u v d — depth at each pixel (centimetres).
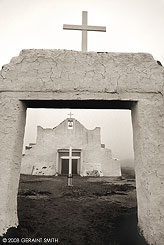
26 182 905
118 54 310
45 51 310
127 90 291
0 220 248
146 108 284
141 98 288
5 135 277
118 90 291
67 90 290
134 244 243
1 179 262
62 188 723
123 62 305
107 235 269
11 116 283
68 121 1698
